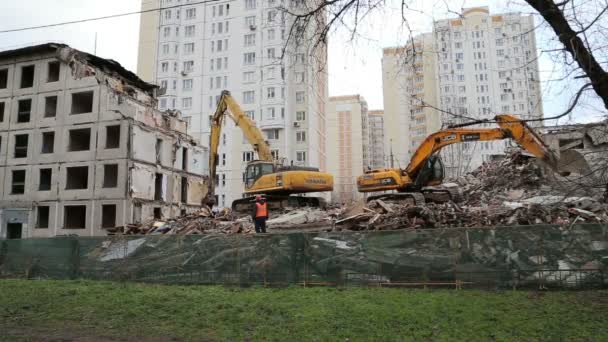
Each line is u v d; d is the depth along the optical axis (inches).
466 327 294.4
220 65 2529.5
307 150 2303.2
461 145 1920.5
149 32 2662.4
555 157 553.9
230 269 486.0
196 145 1644.9
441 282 420.8
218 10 2581.2
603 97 261.4
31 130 1360.7
